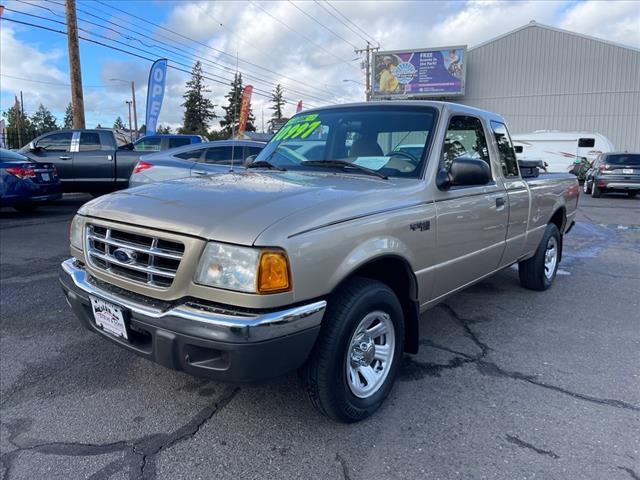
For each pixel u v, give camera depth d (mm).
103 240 2795
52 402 3164
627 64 32094
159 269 2502
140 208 2689
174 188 2973
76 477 2469
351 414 2830
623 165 17500
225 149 9094
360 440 2770
